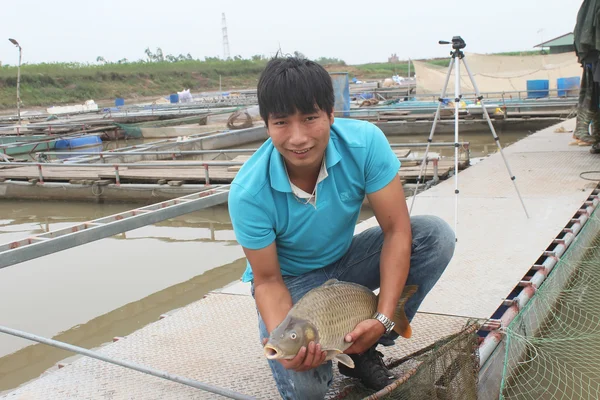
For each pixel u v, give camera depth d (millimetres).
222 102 28547
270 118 1857
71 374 2818
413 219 2326
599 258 4672
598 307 3652
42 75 41312
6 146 14148
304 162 1910
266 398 2439
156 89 48719
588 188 6094
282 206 2057
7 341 4426
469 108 16188
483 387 2469
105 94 44219
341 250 2293
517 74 21953
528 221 5020
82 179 9711
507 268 3848
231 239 7027
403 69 59469
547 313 3457
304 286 2281
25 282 5641
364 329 1902
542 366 2920
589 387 2738
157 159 13047
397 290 2031
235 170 9641
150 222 5527
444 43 4891
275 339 1684
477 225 5027
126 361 2635
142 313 4852
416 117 17062
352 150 2047
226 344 3004
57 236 4797
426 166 7961
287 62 1862
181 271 5844
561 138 9898
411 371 1954
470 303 3287
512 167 7605
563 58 21781
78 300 5129
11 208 9602
